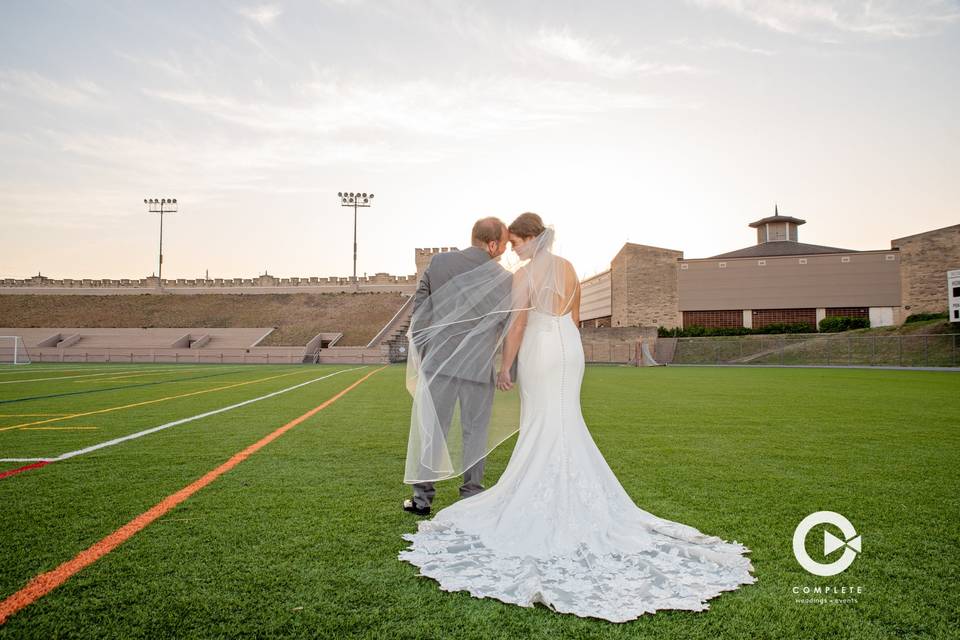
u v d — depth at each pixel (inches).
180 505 145.5
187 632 80.3
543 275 130.3
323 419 323.0
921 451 227.0
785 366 1269.7
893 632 81.4
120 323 2140.7
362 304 2322.8
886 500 153.1
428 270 152.7
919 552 114.0
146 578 99.0
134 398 454.9
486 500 131.4
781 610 88.4
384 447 233.0
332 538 120.9
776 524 131.9
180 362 1633.9
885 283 1667.1
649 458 212.4
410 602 90.4
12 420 315.6
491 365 147.5
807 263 1720.0
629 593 93.1
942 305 1614.2
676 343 1656.0
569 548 111.5
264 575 100.7
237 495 156.0
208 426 293.0
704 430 285.9
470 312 146.4
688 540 116.2
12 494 155.7
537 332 128.4
